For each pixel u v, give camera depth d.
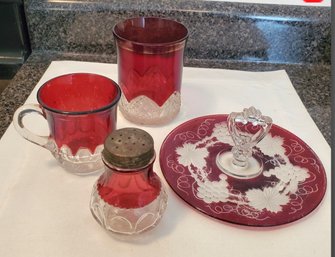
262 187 0.48
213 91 0.68
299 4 0.77
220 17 0.76
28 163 0.50
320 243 0.42
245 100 0.66
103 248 0.40
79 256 0.39
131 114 0.58
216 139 0.55
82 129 0.47
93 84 0.52
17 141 0.53
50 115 0.46
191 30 0.77
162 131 0.58
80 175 0.49
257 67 0.80
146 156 0.38
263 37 0.78
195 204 0.45
